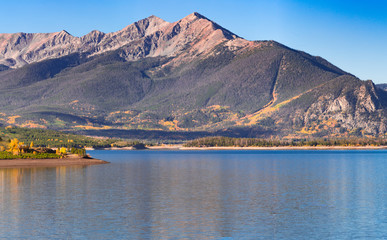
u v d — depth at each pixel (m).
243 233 58.31
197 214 70.69
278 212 72.50
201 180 128.75
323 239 55.53
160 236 56.59
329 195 93.50
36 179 127.06
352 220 66.19
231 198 88.31
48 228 60.41
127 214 70.31
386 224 63.50
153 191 99.62
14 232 58.19
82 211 72.69
